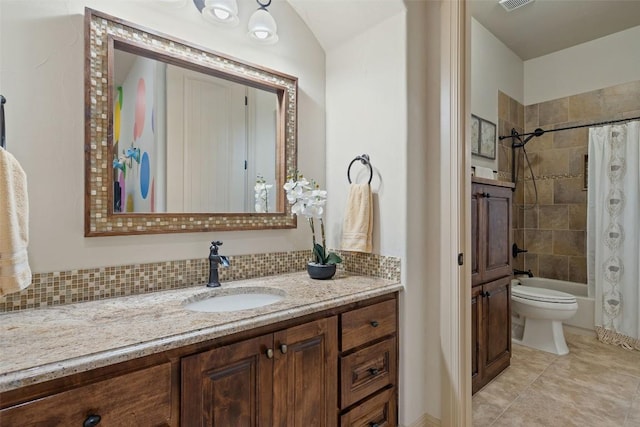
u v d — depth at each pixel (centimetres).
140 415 80
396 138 158
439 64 161
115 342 80
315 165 190
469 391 158
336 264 172
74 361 71
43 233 109
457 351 154
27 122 107
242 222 159
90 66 117
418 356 162
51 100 111
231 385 96
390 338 149
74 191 115
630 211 269
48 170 110
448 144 157
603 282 280
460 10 155
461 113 155
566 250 336
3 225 78
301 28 184
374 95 169
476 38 288
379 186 166
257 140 167
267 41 164
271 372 105
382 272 163
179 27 140
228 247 156
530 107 361
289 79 176
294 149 179
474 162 281
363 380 136
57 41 112
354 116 179
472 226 195
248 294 143
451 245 156
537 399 193
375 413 142
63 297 113
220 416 94
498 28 301
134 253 128
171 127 139
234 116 159
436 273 162
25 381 65
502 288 226
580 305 296
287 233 178
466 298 158
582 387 206
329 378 123
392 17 160
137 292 128
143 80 131
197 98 147
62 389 70
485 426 169
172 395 85
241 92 161
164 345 82
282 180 175
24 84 106
